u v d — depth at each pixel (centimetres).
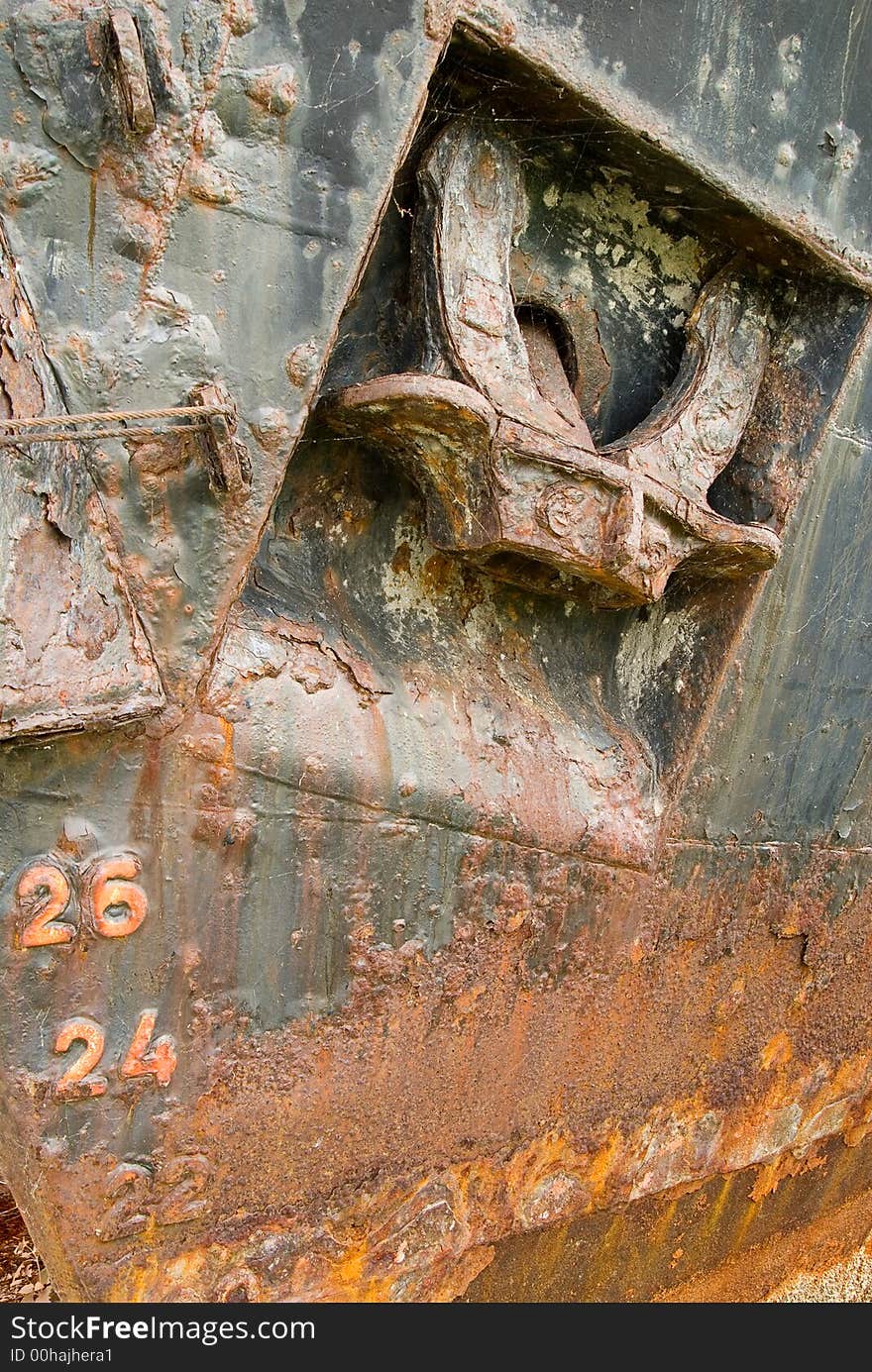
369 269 196
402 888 206
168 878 183
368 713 201
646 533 201
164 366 168
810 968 289
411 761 204
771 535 220
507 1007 228
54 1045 179
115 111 160
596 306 218
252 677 189
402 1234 226
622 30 184
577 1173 256
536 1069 238
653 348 226
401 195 192
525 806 218
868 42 208
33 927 174
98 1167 187
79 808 176
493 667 226
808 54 203
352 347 198
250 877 191
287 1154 205
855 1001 307
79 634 168
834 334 225
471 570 222
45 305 163
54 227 163
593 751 232
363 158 173
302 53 167
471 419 184
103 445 169
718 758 246
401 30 171
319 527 207
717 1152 288
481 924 218
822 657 254
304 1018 202
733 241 216
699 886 254
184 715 180
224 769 185
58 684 165
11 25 157
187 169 165
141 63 157
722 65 195
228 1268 205
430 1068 220
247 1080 198
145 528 173
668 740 243
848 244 216
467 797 210
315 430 196
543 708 229
